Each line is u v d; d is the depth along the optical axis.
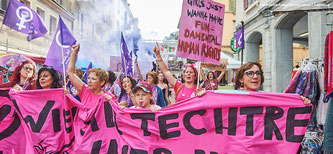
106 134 3.07
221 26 3.43
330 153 2.91
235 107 2.84
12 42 11.23
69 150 3.14
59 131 3.19
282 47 11.98
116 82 5.52
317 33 8.50
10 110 3.30
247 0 15.61
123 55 4.70
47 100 3.23
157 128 2.94
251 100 2.80
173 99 6.83
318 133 4.10
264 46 13.20
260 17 13.43
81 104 3.13
